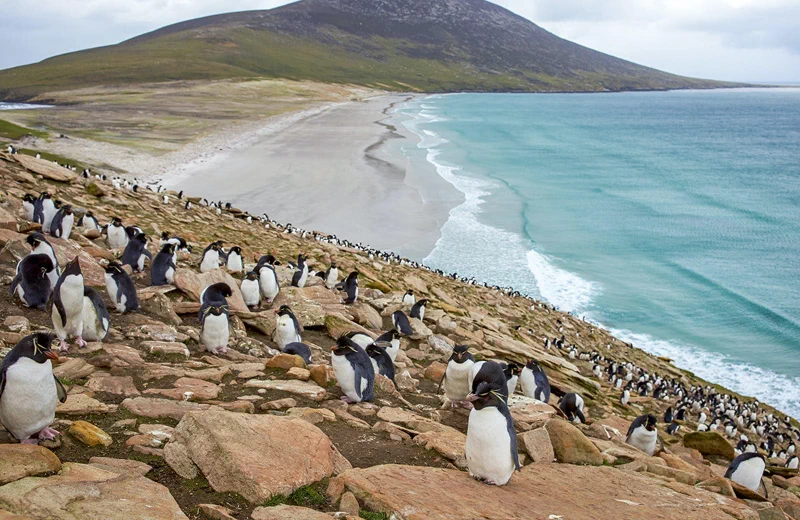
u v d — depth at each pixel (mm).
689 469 10875
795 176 77625
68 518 4711
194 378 8992
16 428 6027
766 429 23797
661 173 77438
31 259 10484
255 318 13125
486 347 17516
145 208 26000
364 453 7453
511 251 41750
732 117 184125
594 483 7461
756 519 7363
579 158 87688
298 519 5270
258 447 6230
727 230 50531
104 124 81688
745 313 34469
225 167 57094
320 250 27797
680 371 28312
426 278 28875
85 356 9070
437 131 107625
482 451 6523
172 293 13484
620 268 40875
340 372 9148
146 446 6434
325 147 73250
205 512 5340
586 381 18281
